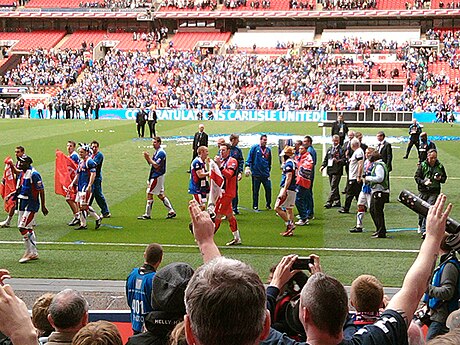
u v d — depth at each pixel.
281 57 72.62
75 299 5.27
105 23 84.00
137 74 72.75
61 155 17.83
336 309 3.61
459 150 35.88
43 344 5.74
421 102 63.25
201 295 2.69
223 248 15.32
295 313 4.41
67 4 84.38
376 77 68.62
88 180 17.17
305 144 18.25
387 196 16.34
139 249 15.23
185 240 16.12
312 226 17.86
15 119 60.62
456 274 7.89
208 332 2.66
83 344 4.50
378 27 79.50
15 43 80.75
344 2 78.69
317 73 69.69
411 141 32.72
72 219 18.61
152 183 18.53
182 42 79.81
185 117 64.00
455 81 67.44
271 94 67.25
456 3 75.94
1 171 27.33
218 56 74.81
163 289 4.84
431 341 3.11
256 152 19.89
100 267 13.64
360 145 19.53
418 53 71.50
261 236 16.59
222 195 15.30
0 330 3.06
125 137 42.41
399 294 3.74
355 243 15.84
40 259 14.30
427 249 3.87
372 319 5.63
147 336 4.90
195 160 16.95
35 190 14.10
